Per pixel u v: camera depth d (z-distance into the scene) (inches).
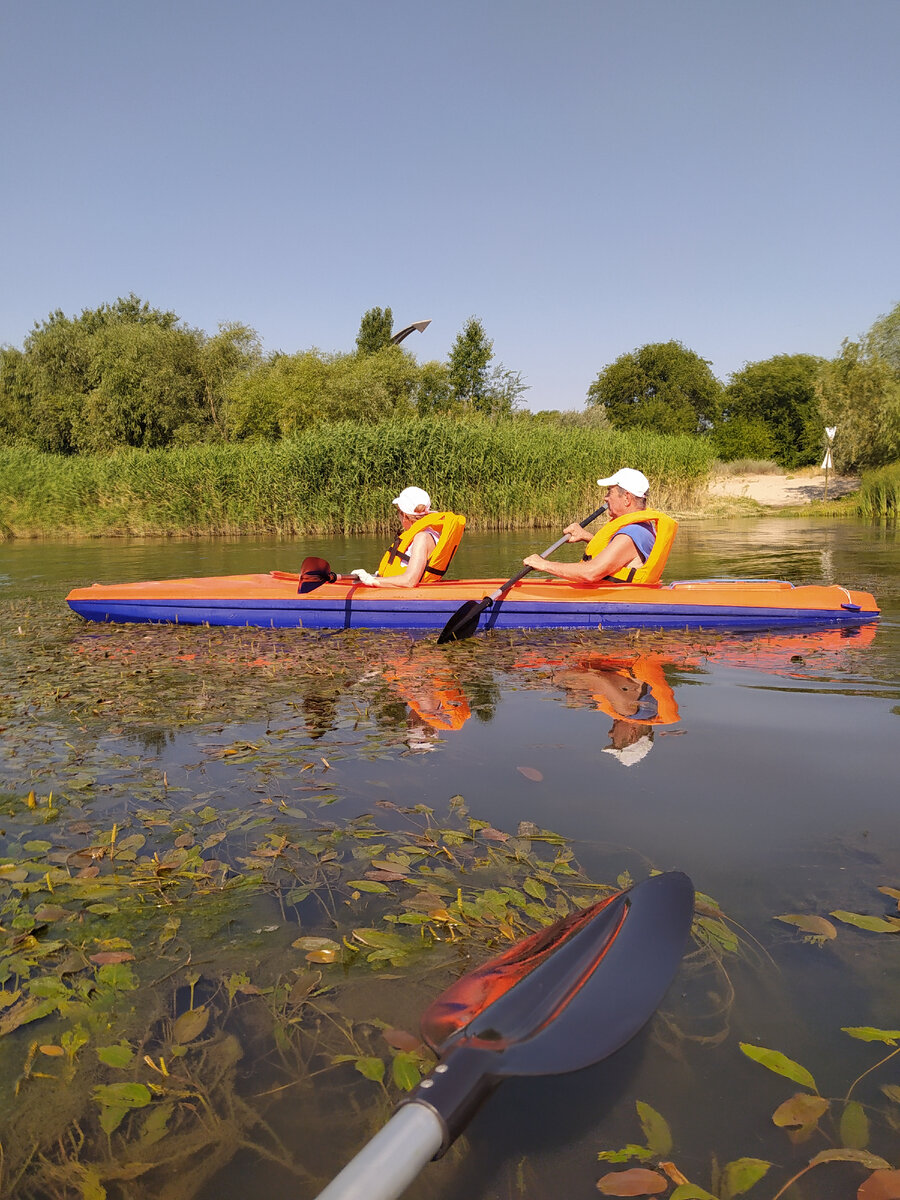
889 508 748.0
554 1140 53.7
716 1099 57.0
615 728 141.9
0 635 244.8
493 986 61.4
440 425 709.9
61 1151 54.4
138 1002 69.8
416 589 240.7
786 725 142.1
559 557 441.7
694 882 86.2
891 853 92.0
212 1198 50.3
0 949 78.6
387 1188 38.7
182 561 460.1
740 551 455.5
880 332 948.0
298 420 1128.2
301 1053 62.9
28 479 739.4
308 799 111.9
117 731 146.0
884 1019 64.7
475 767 123.3
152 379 1336.1
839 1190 49.5
